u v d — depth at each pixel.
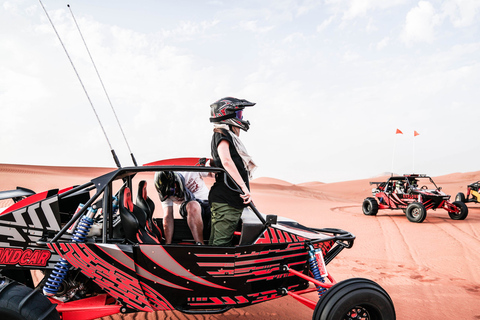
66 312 3.40
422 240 10.38
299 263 3.89
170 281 3.48
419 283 6.30
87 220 3.60
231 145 3.76
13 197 4.42
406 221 14.65
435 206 15.38
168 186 4.35
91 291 3.81
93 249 3.40
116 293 3.45
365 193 51.62
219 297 3.61
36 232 3.54
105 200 3.49
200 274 3.52
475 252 8.80
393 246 9.51
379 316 3.45
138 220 3.73
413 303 5.33
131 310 3.49
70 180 32.50
